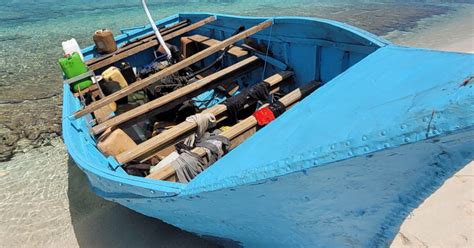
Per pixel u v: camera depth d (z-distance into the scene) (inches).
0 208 170.2
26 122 257.0
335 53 151.5
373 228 87.2
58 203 173.2
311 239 98.6
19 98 299.1
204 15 245.8
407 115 53.5
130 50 220.2
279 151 69.9
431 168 62.4
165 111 160.7
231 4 721.6
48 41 496.1
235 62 204.8
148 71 219.5
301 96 144.6
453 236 129.6
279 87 170.4
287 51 179.5
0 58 419.5
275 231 99.8
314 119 71.1
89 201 173.5
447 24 477.1
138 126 172.4
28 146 227.1
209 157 122.0
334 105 71.2
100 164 118.3
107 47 232.4
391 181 68.1
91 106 141.5
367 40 128.0
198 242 140.3
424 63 68.5
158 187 93.4
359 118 61.4
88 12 684.7
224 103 153.3
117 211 163.9
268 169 68.3
